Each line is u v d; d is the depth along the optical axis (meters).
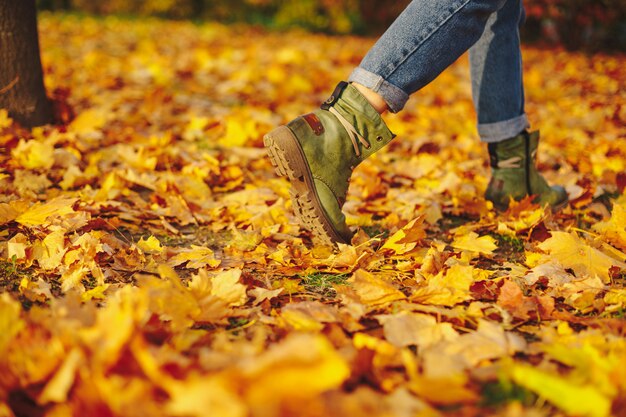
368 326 1.35
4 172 2.42
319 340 0.89
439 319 1.32
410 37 1.70
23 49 2.84
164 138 3.05
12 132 2.70
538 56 9.30
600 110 4.93
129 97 4.38
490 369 1.11
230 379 0.84
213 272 1.68
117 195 2.34
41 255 1.66
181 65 6.19
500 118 2.23
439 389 1.00
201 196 2.44
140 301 1.10
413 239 1.85
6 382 0.98
